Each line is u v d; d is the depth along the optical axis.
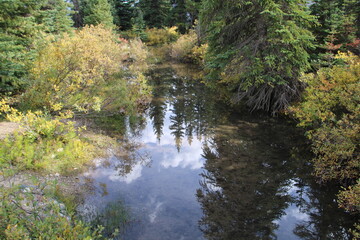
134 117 13.09
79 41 12.98
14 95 9.95
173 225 5.77
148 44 43.72
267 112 14.09
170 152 9.73
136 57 29.59
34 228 3.30
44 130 8.23
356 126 6.82
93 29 21.22
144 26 47.75
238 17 12.45
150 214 6.10
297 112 10.26
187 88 20.06
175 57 34.56
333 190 7.32
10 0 8.33
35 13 11.48
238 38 13.20
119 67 19.53
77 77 10.94
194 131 11.88
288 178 8.02
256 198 6.99
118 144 9.85
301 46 11.55
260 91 13.66
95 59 12.93
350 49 15.48
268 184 7.68
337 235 5.62
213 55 14.05
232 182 7.78
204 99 17.12
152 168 8.43
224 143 10.58
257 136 11.20
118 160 8.68
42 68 10.27
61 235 3.48
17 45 9.50
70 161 7.77
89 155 8.44
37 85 10.06
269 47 11.55
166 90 19.42
